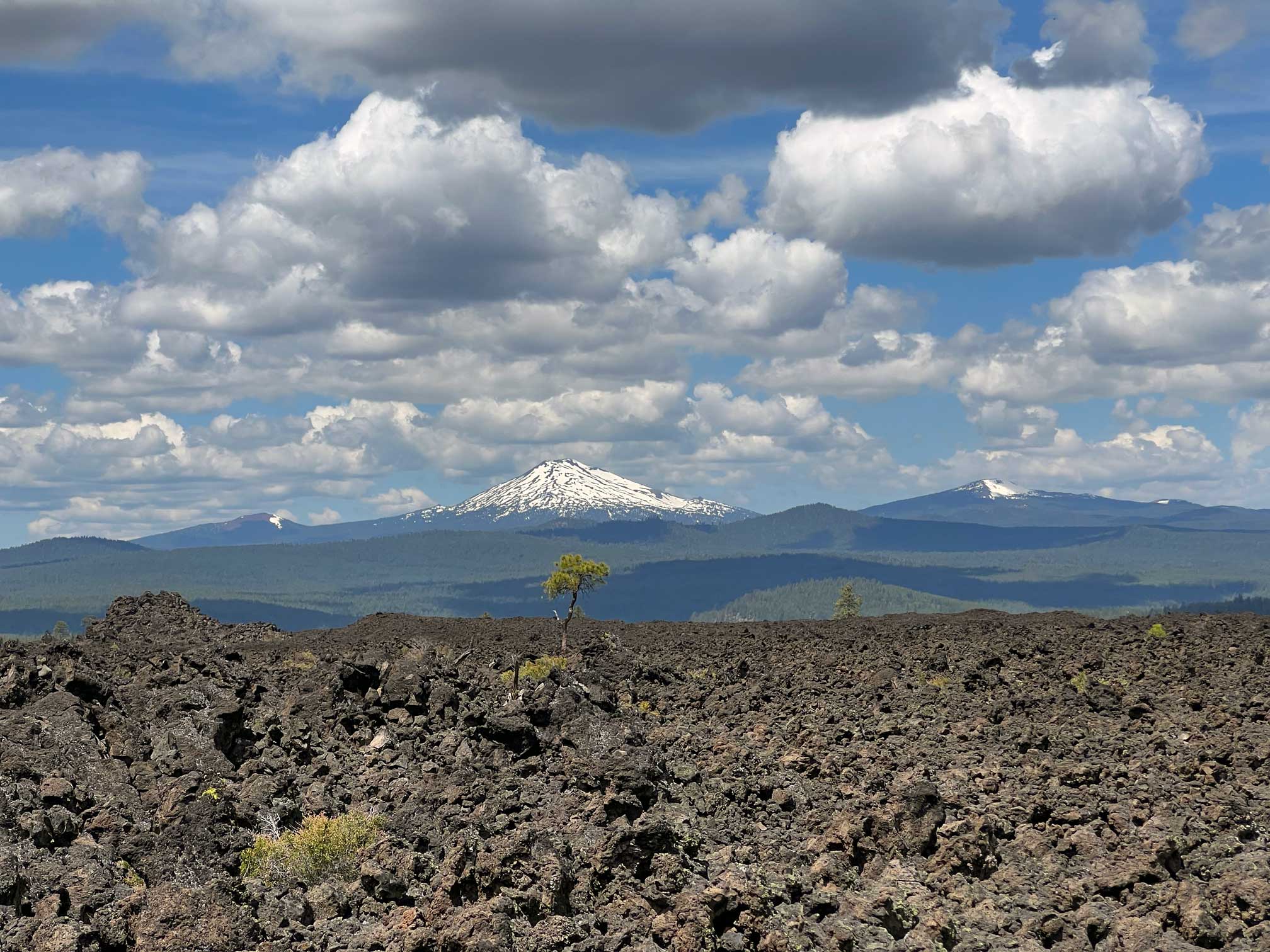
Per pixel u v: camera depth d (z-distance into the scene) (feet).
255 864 122.83
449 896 113.09
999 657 291.99
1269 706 219.20
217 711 177.99
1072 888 121.19
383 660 217.97
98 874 106.22
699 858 130.11
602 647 312.71
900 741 199.72
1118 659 290.76
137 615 422.41
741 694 252.21
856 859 134.62
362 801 156.66
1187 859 129.49
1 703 167.63
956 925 115.24
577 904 114.52
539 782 161.07
